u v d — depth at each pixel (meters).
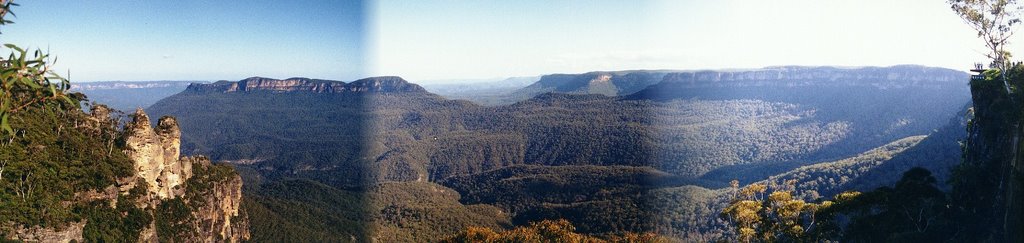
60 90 5.84
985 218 25.27
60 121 21.25
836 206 29.48
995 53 29.77
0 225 16.94
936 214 27.31
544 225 34.03
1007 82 27.28
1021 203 19.42
